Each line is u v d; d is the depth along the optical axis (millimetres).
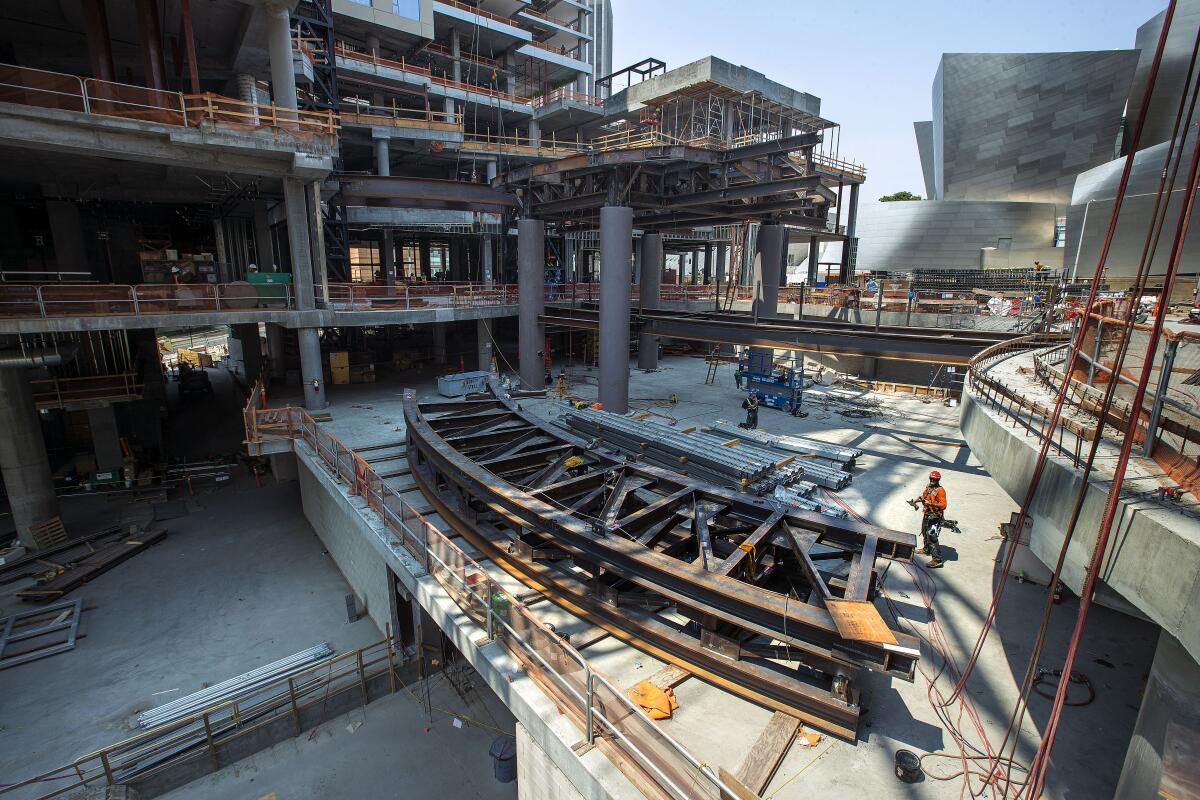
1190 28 48750
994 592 10398
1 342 20375
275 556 20266
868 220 67062
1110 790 6266
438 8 51969
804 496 14430
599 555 9211
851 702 6957
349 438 20250
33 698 13852
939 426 22234
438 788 12039
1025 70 56688
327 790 12000
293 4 22578
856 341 19625
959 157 62062
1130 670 8266
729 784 5738
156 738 12570
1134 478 5918
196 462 27875
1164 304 4281
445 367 36188
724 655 7785
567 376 32656
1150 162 38781
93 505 23844
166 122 19156
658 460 15250
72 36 27484
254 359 37375
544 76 68688
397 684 14883
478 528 12023
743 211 26922
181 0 21578
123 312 20219
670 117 55500
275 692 14016
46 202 27688
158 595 17969
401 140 41031
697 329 24203
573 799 6750
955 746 6848
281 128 20859
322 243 24406
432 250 70188
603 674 8180
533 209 27641
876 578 8516
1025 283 38125
